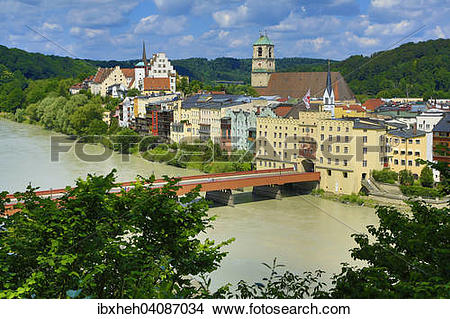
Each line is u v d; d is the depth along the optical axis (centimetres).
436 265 2589
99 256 2612
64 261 2470
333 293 2448
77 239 2678
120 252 2644
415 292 2191
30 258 2589
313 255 7244
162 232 2834
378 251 2842
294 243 7856
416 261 2652
